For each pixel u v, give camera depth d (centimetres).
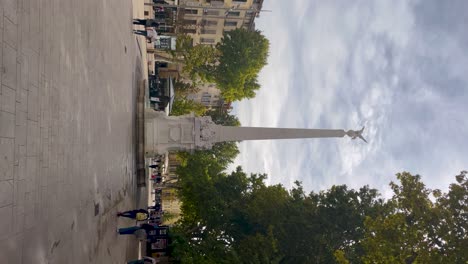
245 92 5650
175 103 6228
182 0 5753
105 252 1705
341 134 3272
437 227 2297
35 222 966
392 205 3238
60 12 1177
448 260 2161
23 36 925
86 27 1488
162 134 3047
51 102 1092
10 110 858
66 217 1193
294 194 3638
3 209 819
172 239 3175
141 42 3562
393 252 2406
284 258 3269
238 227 3734
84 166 1408
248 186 4072
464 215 2247
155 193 6103
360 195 3438
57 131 1136
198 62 5188
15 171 874
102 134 1722
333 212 3316
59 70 1165
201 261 2984
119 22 2253
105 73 1819
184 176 4628
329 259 3161
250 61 5269
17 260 871
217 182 4138
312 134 3241
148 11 4881
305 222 3231
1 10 826
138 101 2980
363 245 2584
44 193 1027
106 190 1783
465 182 2288
